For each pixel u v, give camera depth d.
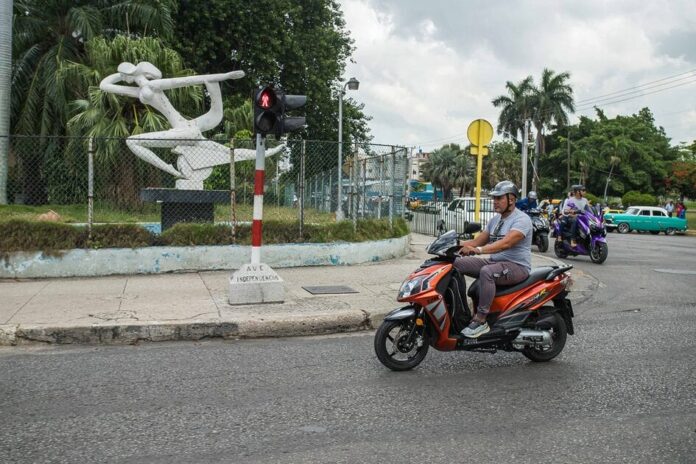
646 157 65.50
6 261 9.98
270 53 28.42
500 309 5.88
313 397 4.96
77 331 6.77
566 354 6.39
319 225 12.27
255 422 4.39
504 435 4.17
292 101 8.34
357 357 6.27
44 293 8.80
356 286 9.68
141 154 13.08
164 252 10.71
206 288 9.32
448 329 5.69
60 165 14.24
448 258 5.73
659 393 5.11
